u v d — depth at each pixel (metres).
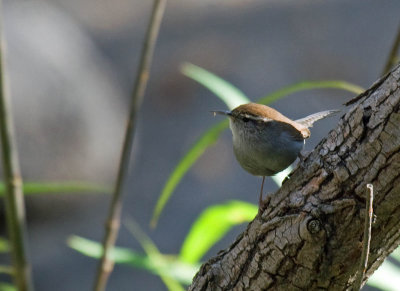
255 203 16.03
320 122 17.64
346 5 23.44
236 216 5.23
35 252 14.75
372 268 3.83
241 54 21.45
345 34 21.91
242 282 4.00
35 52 14.98
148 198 16.89
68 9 24.69
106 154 15.70
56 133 14.60
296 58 21.09
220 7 24.23
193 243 5.41
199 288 4.17
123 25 23.97
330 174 3.64
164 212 16.25
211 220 5.30
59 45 15.87
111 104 16.48
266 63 20.98
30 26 15.70
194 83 20.80
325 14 23.03
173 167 18.11
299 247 3.71
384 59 20.70
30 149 14.20
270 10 23.64
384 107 3.44
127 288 13.87
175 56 21.69
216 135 5.45
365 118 3.53
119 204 5.08
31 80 14.52
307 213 3.67
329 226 3.63
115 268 14.48
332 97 19.19
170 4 24.66
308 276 3.75
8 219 4.78
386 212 3.54
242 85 20.12
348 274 3.72
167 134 19.23
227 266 4.08
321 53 21.12
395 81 3.43
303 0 24.00
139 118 19.86
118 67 21.69
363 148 3.52
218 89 5.38
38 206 14.73
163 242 15.22
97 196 15.69
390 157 3.44
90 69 16.53
